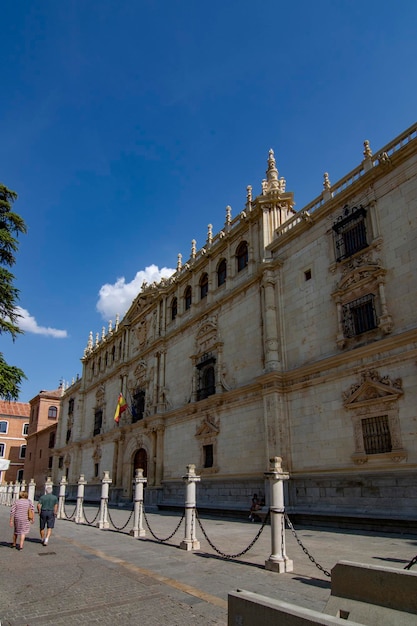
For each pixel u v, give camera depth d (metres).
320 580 9.02
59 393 76.44
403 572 4.63
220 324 28.38
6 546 14.61
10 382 21.59
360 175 21.25
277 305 23.75
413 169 18.33
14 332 22.61
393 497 16.20
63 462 54.00
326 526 18.08
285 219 26.75
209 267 31.02
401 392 16.55
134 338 41.38
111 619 6.94
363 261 19.62
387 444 16.91
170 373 33.50
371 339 18.44
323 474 18.92
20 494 14.69
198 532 17.08
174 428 30.95
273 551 10.15
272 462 10.84
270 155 28.42
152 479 32.00
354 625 3.13
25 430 81.62
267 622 3.79
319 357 20.75
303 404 20.75
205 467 26.72
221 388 26.70
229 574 9.76
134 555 12.42
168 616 7.02
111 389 44.72
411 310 17.22
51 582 9.41
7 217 24.05
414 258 17.52
